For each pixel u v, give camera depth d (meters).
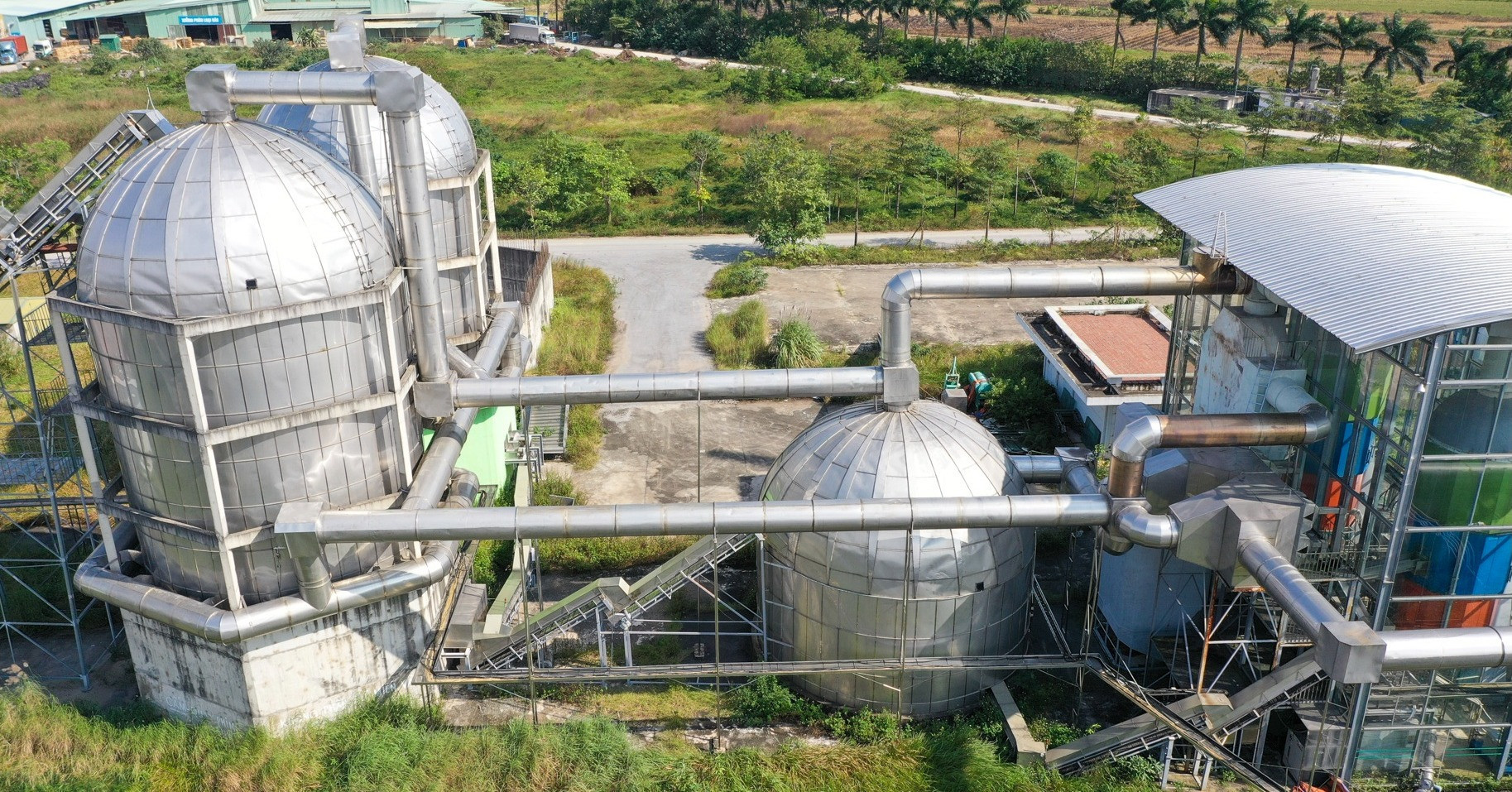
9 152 77.12
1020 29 159.75
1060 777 25.25
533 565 33.12
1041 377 47.50
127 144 27.91
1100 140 90.56
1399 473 22.78
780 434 43.56
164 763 25.56
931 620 26.22
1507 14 166.38
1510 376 21.73
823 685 28.02
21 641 30.91
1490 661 20.98
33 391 26.44
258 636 24.80
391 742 25.36
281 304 23.30
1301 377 26.44
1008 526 24.88
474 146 40.28
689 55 142.50
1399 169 30.94
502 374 37.75
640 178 78.12
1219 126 83.31
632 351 51.31
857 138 90.81
